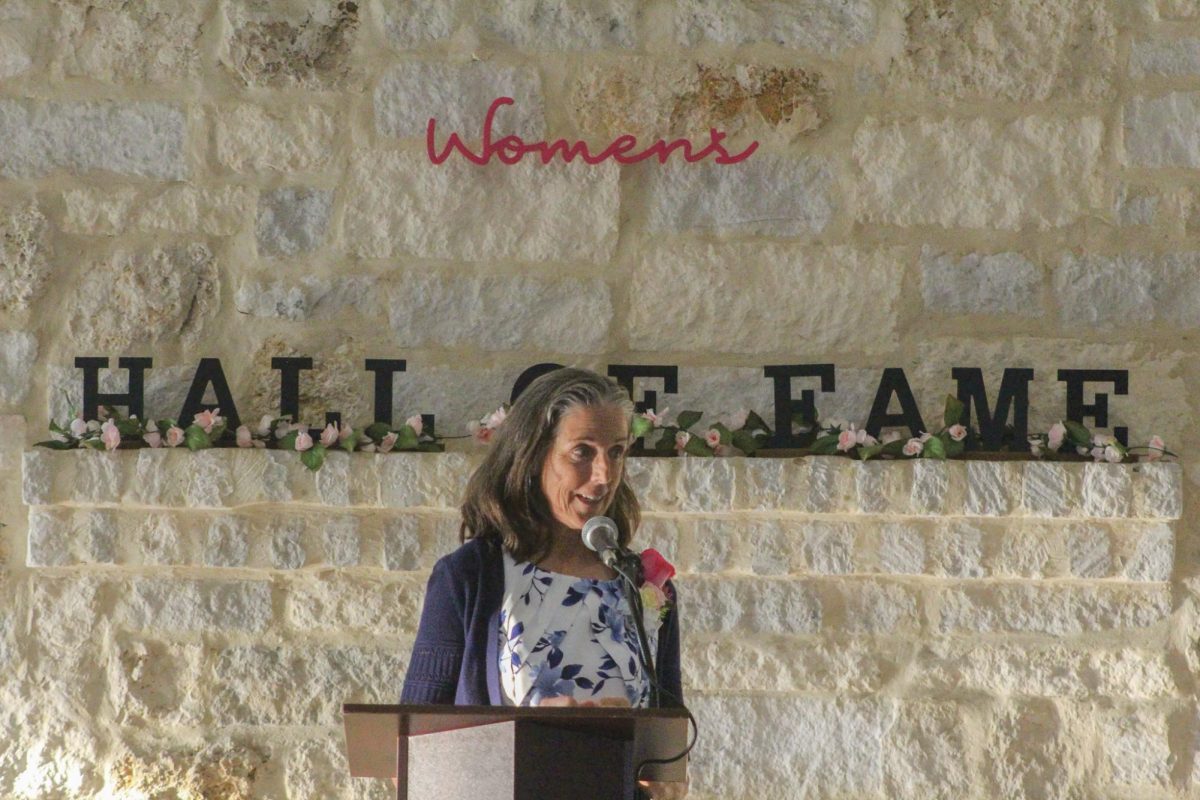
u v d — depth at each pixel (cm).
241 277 791
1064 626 754
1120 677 754
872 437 753
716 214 796
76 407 782
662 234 796
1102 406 781
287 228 793
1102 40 800
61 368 784
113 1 802
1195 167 799
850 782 749
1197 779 750
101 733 750
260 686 752
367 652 755
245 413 782
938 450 739
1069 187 798
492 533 550
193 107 798
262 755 751
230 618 753
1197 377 789
